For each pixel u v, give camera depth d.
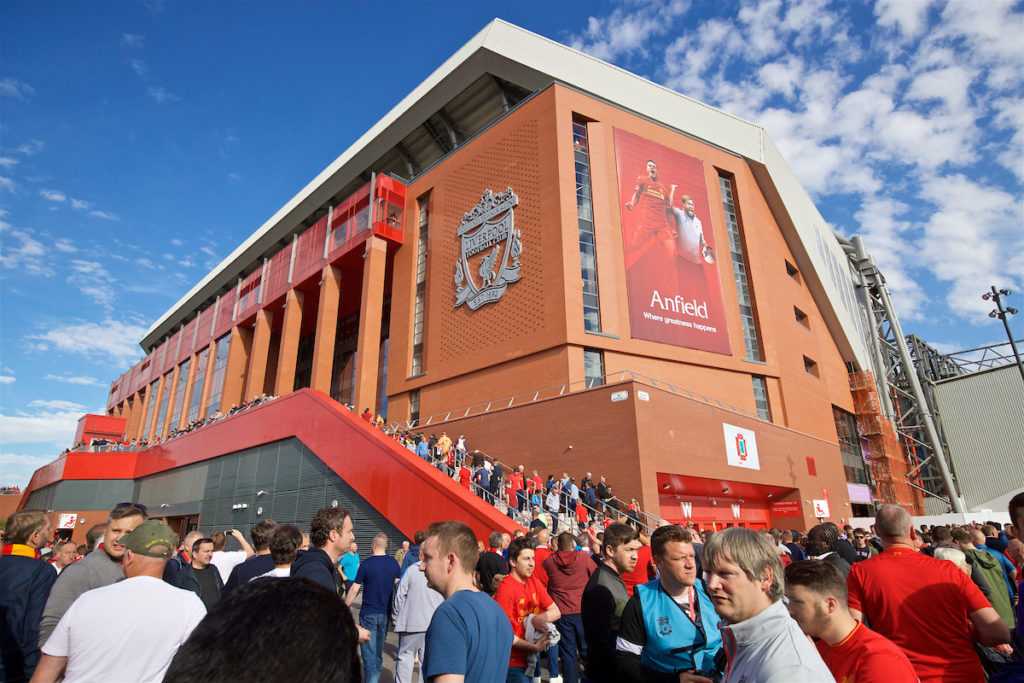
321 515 5.18
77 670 3.10
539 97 34.09
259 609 1.29
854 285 61.62
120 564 4.85
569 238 30.36
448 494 18.02
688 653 3.72
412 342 37.22
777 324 38.34
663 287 32.25
